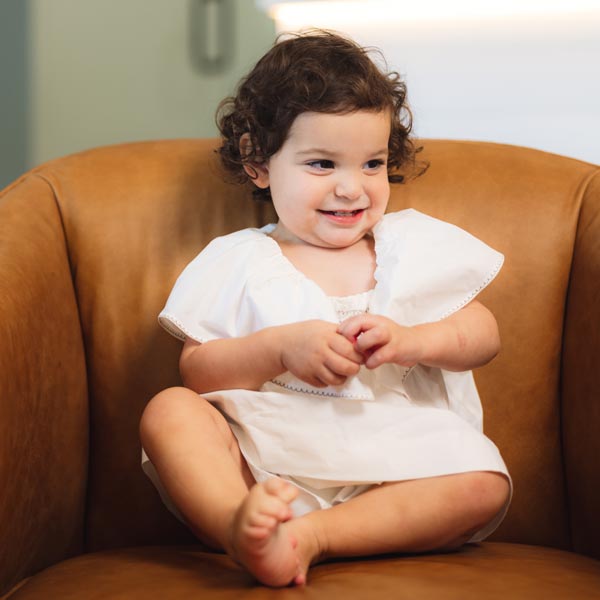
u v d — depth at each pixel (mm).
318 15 1991
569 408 1178
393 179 1292
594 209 1219
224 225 1282
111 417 1216
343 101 1096
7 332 976
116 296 1236
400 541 935
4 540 970
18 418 989
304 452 1003
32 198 1220
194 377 1081
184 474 924
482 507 951
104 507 1203
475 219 1260
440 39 1904
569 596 818
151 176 1299
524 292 1227
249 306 1092
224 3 2107
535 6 1853
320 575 879
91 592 841
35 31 2174
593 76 1841
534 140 1889
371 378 1062
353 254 1170
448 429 990
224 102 1317
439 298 1114
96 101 2189
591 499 1109
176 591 827
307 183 1123
